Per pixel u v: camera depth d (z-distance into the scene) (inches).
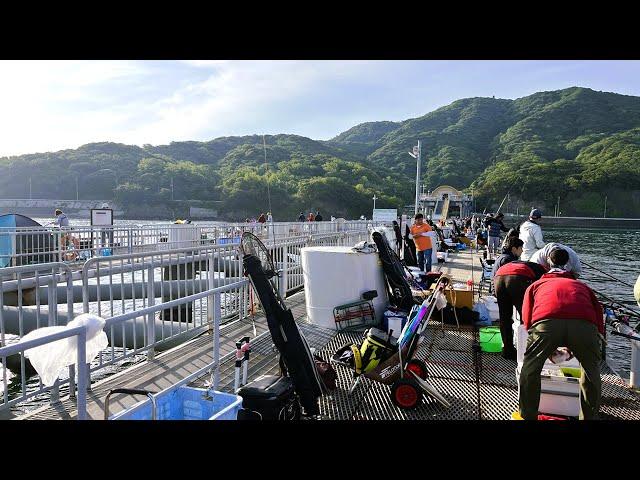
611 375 211.5
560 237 2760.8
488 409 168.4
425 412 165.6
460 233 1053.2
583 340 144.8
